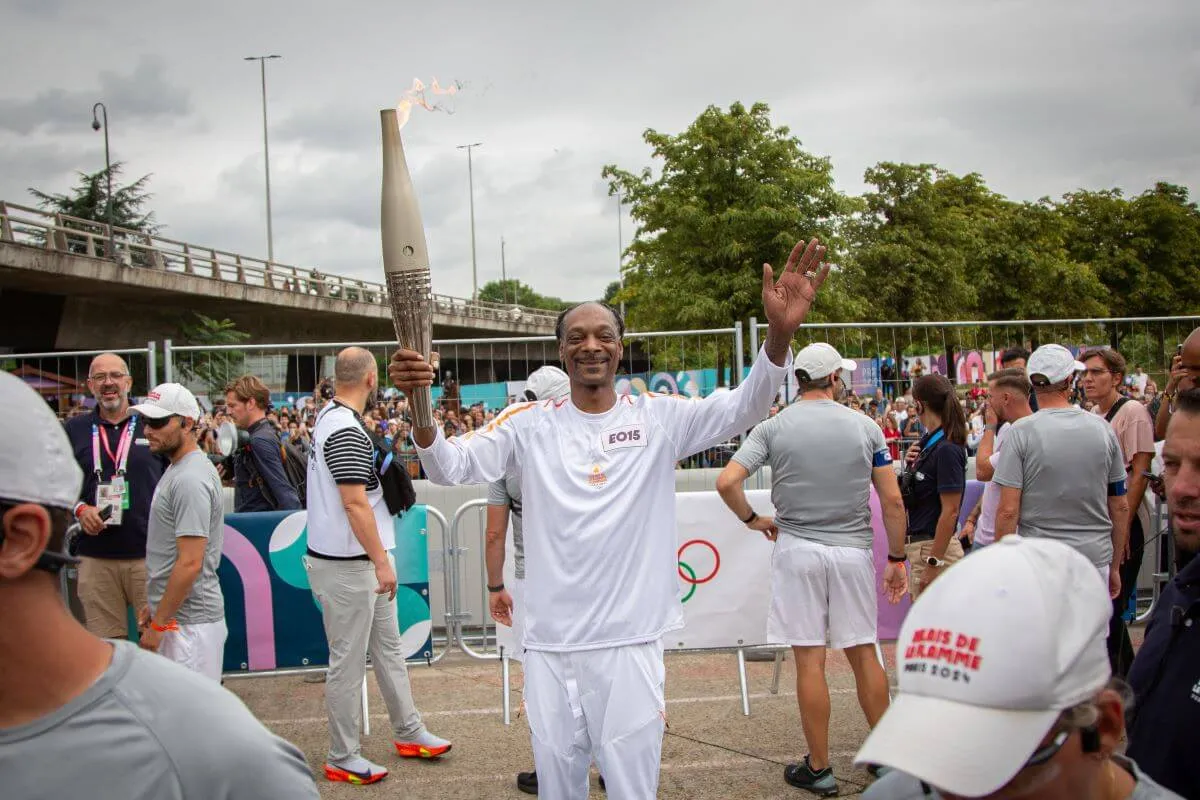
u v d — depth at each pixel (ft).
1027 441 13.28
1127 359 26.81
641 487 9.53
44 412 4.17
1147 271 103.45
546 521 9.52
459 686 19.26
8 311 70.95
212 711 4.28
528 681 9.53
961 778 3.51
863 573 13.46
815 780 13.46
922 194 77.97
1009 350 19.81
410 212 8.39
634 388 24.93
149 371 26.05
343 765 14.21
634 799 9.19
